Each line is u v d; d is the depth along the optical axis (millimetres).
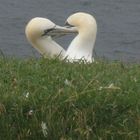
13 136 13047
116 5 38406
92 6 38469
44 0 39375
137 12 37312
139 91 13508
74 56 17734
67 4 38844
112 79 14000
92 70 14500
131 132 12891
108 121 13055
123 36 32719
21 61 15094
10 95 13336
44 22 18125
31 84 13688
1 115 13117
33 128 13031
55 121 13008
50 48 18141
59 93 13227
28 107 13180
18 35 31922
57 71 14305
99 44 31172
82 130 12922
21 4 38312
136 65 15461
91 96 13227
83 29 18094
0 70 14312
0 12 36500
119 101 13195
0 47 29672
